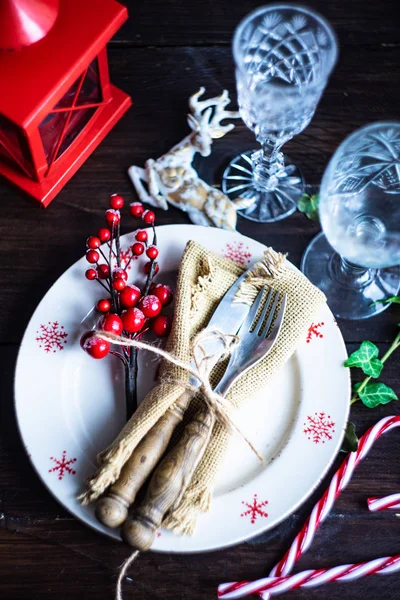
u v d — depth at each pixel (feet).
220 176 2.15
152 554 1.73
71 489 1.68
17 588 1.71
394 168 1.96
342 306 2.00
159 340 1.86
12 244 2.04
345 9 2.32
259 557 1.74
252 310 1.82
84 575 1.72
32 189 2.05
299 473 1.71
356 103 2.22
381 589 1.73
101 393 1.80
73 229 2.06
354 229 1.88
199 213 2.05
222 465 1.73
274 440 1.77
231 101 2.22
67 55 1.84
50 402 1.77
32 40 1.82
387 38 2.29
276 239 2.08
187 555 1.74
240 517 1.66
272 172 2.10
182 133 2.18
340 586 1.73
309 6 2.32
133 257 1.93
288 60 2.05
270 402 1.80
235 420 1.78
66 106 1.98
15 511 1.76
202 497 1.63
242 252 1.94
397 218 1.94
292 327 1.79
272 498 1.69
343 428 1.76
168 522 1.60
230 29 2.29
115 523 1.56
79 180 2.11
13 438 1.83
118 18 1.90
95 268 1.90
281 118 1.86
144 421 1.63
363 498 1.81
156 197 2.07
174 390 1.67
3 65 1.82
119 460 1.60
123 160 2.14
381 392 1.86
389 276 2.06
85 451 1.73
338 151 1.82
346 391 1.80
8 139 1.95
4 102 1.80
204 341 1.77
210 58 2.26
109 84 2.13
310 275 2.04
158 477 1.58
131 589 1.71
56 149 1.98
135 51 2.25
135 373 1.78
